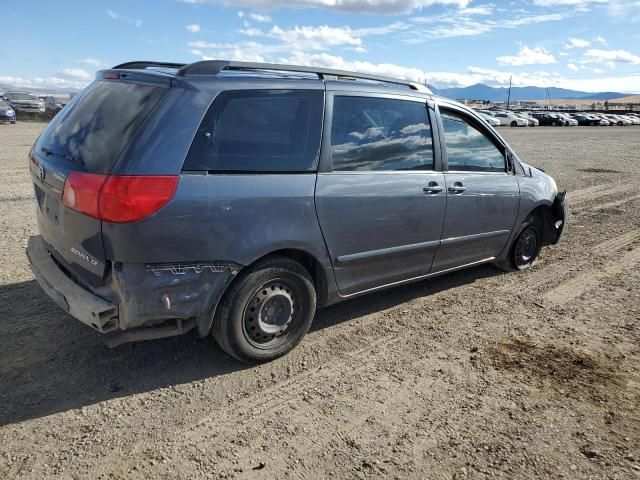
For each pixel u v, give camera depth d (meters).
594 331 4.19
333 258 3.63
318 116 3.47
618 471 2.59
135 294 2.86
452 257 4.61
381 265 4.00
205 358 3.53
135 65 3.84
